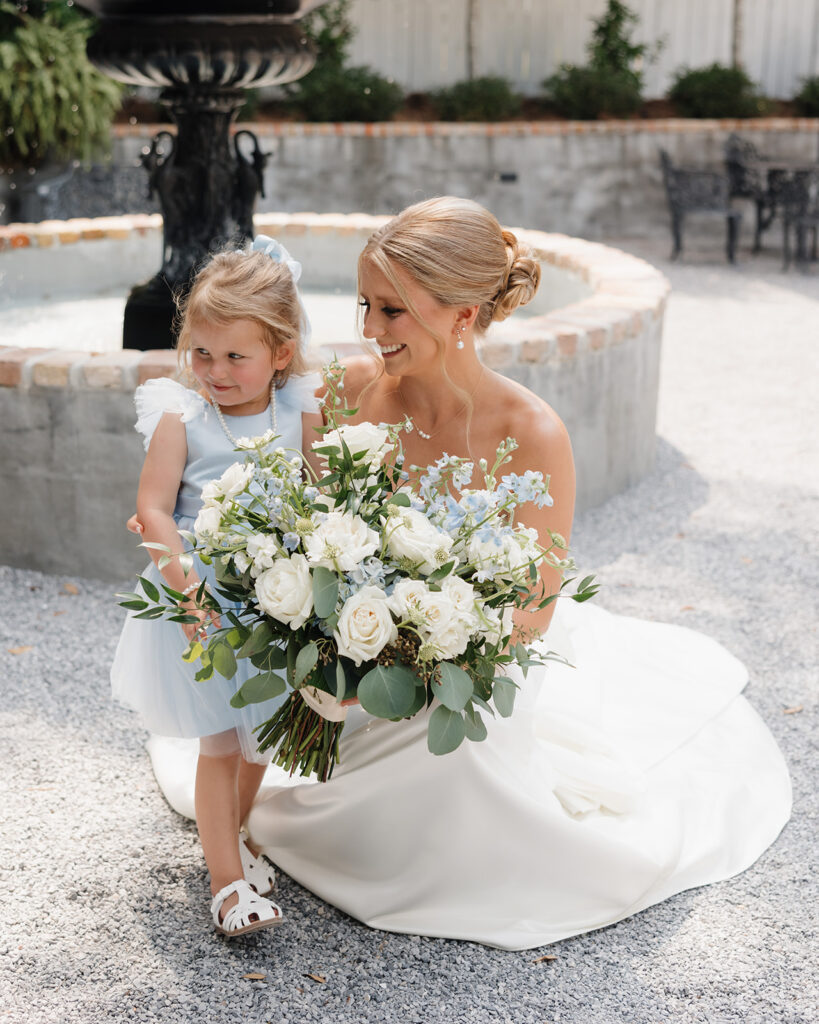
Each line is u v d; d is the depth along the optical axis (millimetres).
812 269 10656
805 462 5539
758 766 2938
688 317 8750
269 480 1945
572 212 11992
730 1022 2125
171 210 5148
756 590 4102
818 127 11883
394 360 2207
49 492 3984
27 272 6332
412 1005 2160
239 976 2225
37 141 9516
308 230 6738
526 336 4277
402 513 1894
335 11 12414
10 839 2633
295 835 2418
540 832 2330
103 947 2295
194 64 4645
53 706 3248
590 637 3270
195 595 2020
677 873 2504
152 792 2855
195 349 2186
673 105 13047
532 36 13227
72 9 9664
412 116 12508
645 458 5207
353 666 1966
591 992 2201
